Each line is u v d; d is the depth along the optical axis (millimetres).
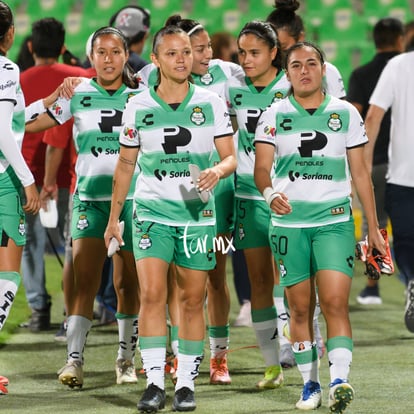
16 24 49844
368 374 17625
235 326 23797
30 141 22703
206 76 17328
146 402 14336
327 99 14391
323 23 48094
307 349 14750
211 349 17109
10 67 15055
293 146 14305
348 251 14234
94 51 16500
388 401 15281
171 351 18141
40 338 22109
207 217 14641
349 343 14023
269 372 16562
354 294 29750
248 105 16828
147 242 14484
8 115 14930
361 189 14539
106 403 15320
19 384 16984
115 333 22891
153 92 14602
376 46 26453
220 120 14641
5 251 15375
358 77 26469
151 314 14461
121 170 14805
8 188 15359
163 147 14484
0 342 21500
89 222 16719
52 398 15750
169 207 14516
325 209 14281
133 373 17156
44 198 20750
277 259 14664
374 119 20984
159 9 49906
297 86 14234
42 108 16875
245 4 49688
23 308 26297
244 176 16688
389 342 21328
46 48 22266
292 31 18156
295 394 16016
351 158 14484
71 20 50000
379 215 27047
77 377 16406
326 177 14289
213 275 16828
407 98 20688
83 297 16766
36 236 23000
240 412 14555
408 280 20672
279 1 18266
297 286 14531
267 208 16562
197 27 17281
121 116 16625
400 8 48312
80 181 16844
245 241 16641
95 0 50188
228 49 26812
